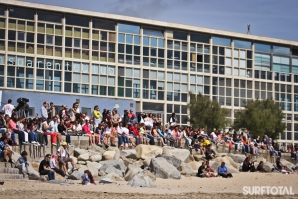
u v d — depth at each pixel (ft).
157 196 94.27
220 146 173.99
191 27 208.74
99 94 191.72
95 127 154.51
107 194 94.17
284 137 226.58
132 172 122.11
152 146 150.00
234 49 218.59
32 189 97.81
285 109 228.63
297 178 140.87
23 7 180.75
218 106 199.21
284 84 229.04
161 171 128.67
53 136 136.36
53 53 184.96
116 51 195.83
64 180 115.03
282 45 229.66
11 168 115.55
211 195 100.27
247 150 178.60
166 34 205.36
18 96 169.78
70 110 150.41
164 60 204.33
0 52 176.65
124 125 160.45
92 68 191.21
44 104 142.82
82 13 189.37
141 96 198.59
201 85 210.59
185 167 138.62
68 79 186.91
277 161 159.63
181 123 205.36
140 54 200.23
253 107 208.44
